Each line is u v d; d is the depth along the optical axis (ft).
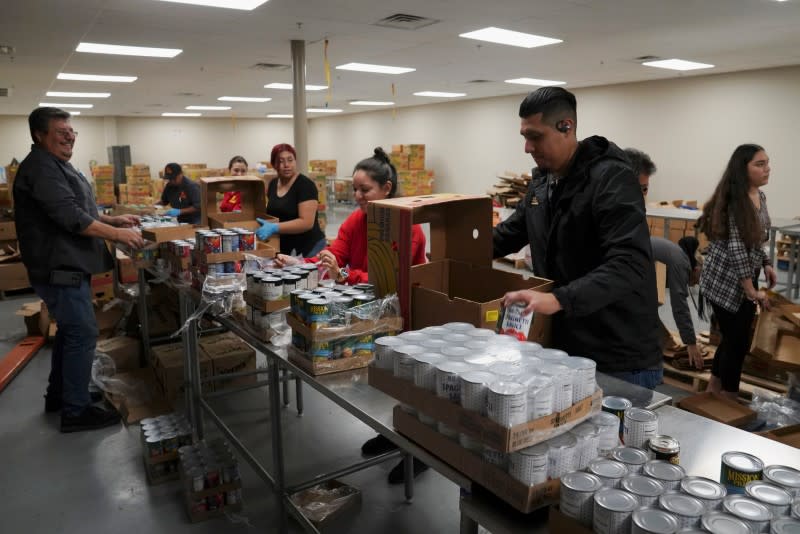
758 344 9.43
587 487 2.90
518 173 38.50
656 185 30.63
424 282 5.78
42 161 8.91
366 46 20.38
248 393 11.33
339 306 5.19
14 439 9.59
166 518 7.48
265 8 14.99
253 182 10.07
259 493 8.02
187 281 8.14
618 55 22.16
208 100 39.68
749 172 9.12
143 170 40.68
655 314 5.38
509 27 17.33
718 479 3.41
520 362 3.55
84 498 7.93
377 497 7.93
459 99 41.50
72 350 9.60
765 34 18.15
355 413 4.42
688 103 28.63
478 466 3.28
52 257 9.14
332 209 47.06
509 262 24.90
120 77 27.58
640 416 3.60
